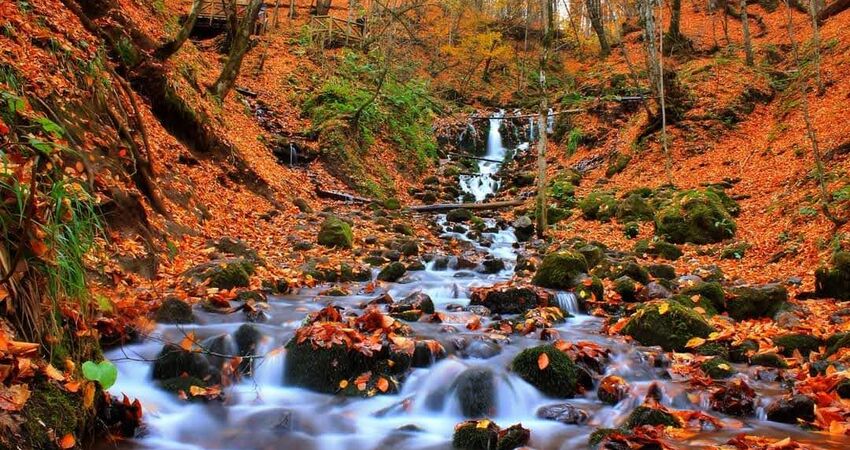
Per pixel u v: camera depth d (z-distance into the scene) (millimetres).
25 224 2791
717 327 6297
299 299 7301
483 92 30234
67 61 8180
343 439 4035
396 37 28344
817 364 4973
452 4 29359
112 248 6586
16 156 3318
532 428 4199
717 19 31844
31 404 2877
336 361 4785
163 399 4277
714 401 4457
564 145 23484
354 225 13008
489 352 5344
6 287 2979
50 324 3295
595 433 3934
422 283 8969
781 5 30797
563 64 31781
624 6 32688
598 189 18141
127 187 7840
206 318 5836
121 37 10805
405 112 22922
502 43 31156
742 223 12820
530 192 19562
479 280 9492
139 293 6008
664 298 7520
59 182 3469
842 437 3891
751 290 7332
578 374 4867
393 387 4625
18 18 7723
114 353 4645
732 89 20062
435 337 5520
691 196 13188
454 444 3934
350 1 25531
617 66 26953
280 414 4250
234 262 7465
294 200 13906
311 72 22047
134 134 9367
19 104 4473
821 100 17203
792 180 13602
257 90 19500
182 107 11656
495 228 15109
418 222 15234
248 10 15539
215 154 12430
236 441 3926
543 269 8641
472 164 23469
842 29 21469
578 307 7559
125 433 3754
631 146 19766
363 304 6938
